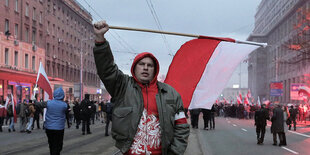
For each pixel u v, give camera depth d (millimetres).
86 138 13195
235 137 15453
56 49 48781
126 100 2590
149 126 2561
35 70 40531
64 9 52594
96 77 73250
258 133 13000
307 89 34656
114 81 2602
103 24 2512
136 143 2535
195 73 3941
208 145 12242
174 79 3953
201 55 3955
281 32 73188
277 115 12609
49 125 7129
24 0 38000
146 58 2684
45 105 7133
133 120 2531
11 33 34969
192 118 21453
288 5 68562
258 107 37844
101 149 9969
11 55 34812
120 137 2547
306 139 15148
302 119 31797
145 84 2688
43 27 43781
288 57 63969
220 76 3924
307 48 30781
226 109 45312
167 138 2549
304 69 52656
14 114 16156
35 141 12016
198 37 3707
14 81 34875
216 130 19641
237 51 3924
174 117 2641
